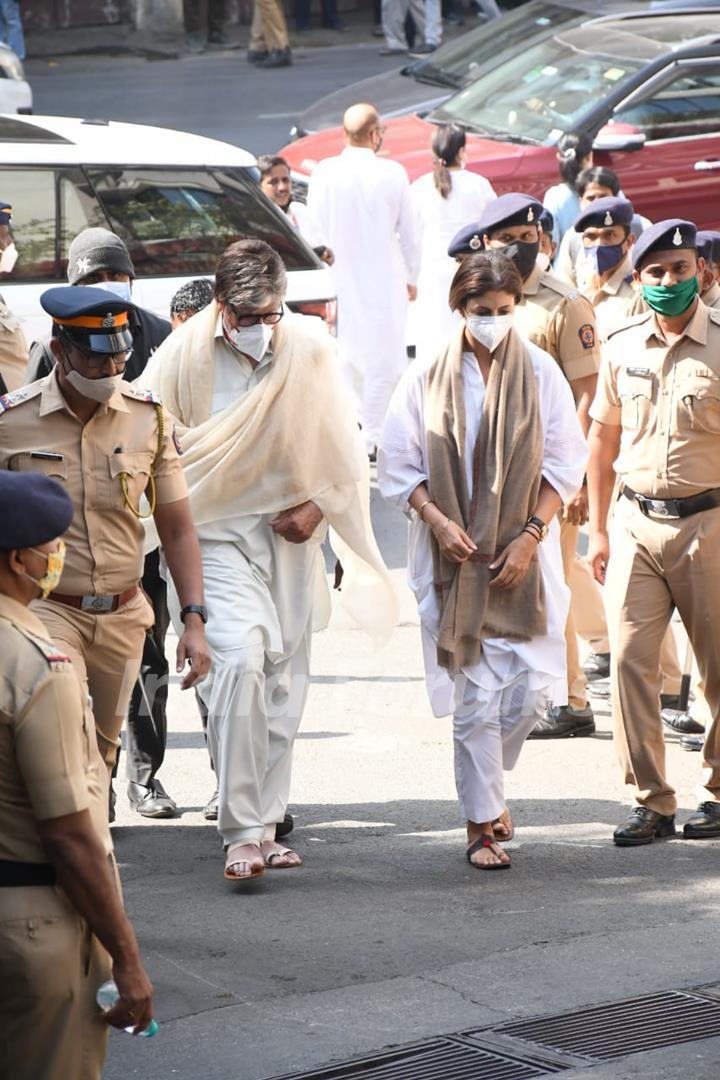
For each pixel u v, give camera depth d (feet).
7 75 102.17
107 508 32.37
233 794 37.58
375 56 166.30
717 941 35.27
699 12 95.45
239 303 37.42
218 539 38.75
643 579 40.91
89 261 40.68
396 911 36.91
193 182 65.36
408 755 47.67
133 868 39.32
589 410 46.06
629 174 86.74
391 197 75.36
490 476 39.29
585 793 45.03
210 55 168.76
